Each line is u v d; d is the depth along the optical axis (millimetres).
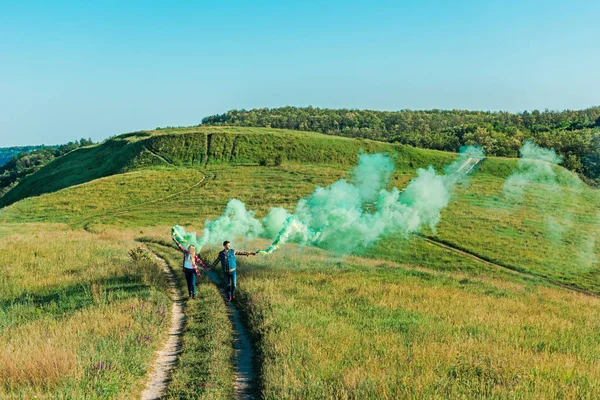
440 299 16938
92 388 7586
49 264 20156
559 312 17422
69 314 12500
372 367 8672
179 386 8039
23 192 108875
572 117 172125
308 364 8734
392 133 183500
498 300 18609
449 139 128250
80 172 106812
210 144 103250
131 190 68062
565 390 7934
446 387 7906
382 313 13680
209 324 11609
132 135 123562
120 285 15633
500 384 8250
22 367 8227
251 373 8891
